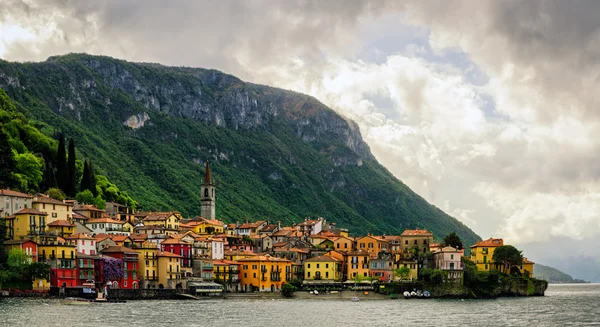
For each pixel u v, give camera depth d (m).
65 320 172.25
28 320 170.25
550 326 186.75
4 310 189.38
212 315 196.00
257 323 180.38
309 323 184.00
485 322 192.88
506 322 194.12
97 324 167.50
